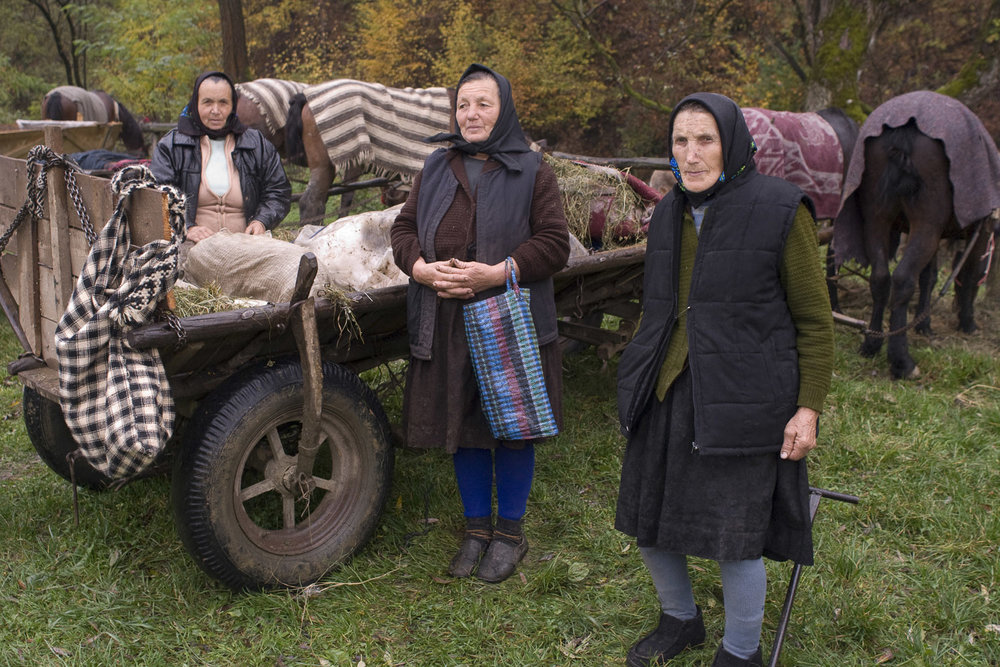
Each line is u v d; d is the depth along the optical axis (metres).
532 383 2.73
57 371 2.79
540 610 2.78
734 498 2.09
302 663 2.52
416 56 15.96
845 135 5.72
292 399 2.71
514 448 2.87
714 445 2.05
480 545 3.04
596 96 14.17
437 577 2.97
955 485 3.58
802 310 2.08
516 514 3.03
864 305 6.54
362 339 2.99
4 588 2.81
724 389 2.06
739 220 2.06
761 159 5.43
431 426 2.83
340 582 2.88
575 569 2.99
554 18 14.49
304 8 17.98
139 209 2.35
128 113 8.34
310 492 2.84
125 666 2.46
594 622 2.70
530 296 2.80
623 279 4.01
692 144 2.05
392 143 5.33
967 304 5.80
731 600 2.24
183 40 12.59
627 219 4.05
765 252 2.04
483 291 2.73
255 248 2.85
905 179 4.67
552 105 14.53
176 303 2.55
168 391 2.39
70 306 2.29
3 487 3.50
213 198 3.57
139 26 12.58
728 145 2.04
